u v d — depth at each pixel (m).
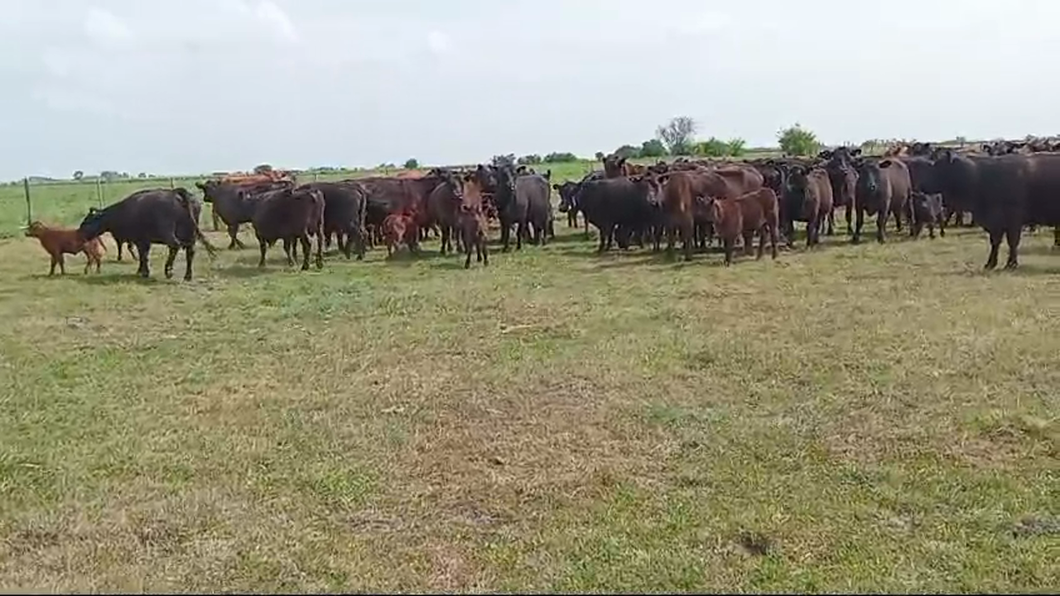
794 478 7.11
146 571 5.70
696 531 6.20
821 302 13.88
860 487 6.92
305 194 19.97
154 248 25.25
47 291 17.17
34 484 7.21
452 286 16.94
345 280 18.16
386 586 5.53
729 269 17.97
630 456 7.71
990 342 10.83
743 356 10.66
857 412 8.62
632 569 5.68
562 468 7.48
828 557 5.82
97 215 19.23
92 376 10.68
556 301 14.93
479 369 10.59
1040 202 16.42
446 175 22.62
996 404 8.65
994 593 5.33
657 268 18.62
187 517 6.54
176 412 9.13
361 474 7.37
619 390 9.57
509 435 8.30
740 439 7.98
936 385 9.31
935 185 18.62
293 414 8.98
